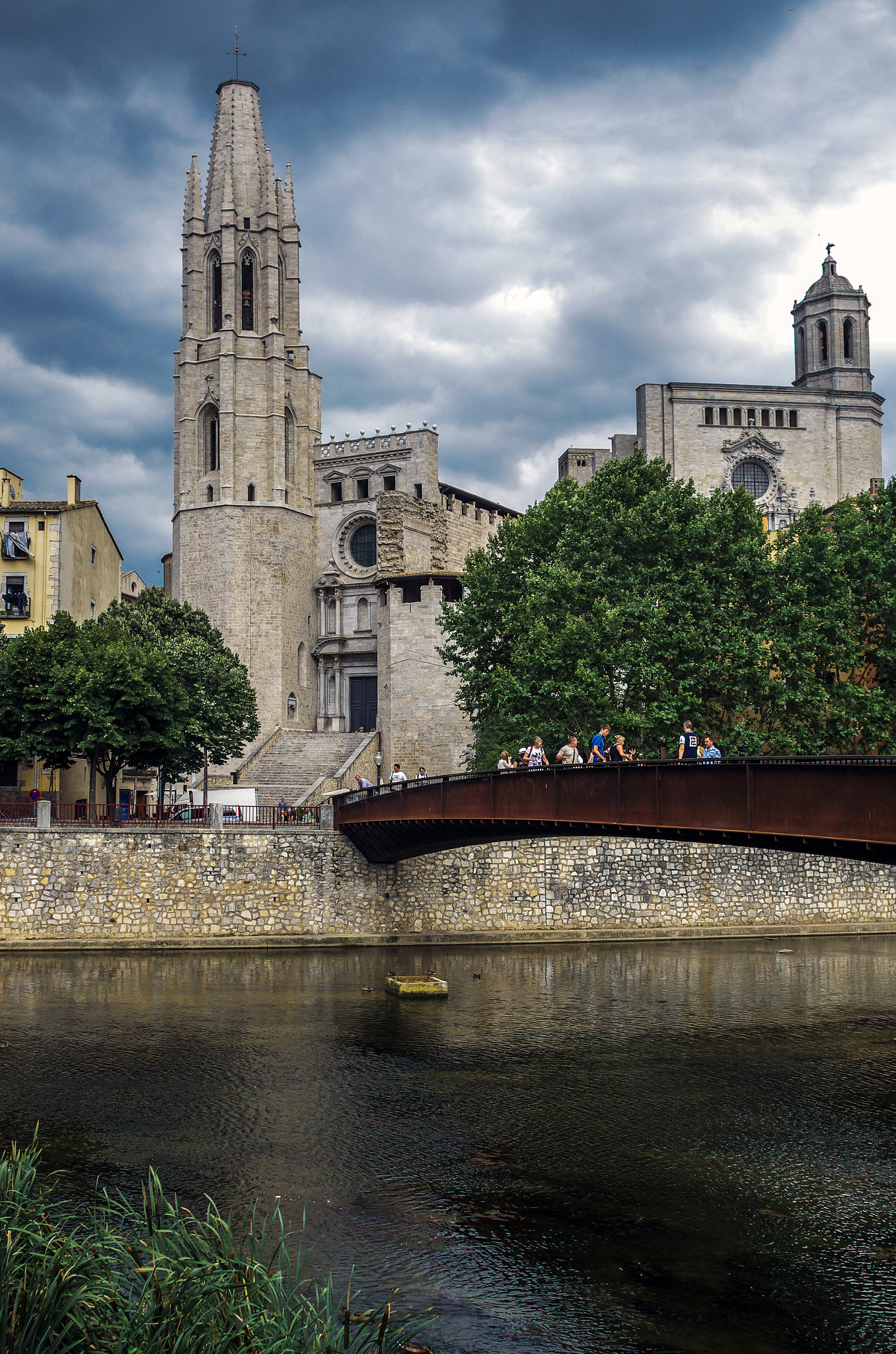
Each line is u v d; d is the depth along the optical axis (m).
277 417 90.75
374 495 93.00
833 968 41.12
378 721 79.19
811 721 48.19
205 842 44.34
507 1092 25.59
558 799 29.00
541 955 43.72
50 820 43.41
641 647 44.72
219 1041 29.55
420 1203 19.41
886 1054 28.98
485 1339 14.90
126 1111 23.97
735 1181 20.53
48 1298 11.41
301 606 92.19
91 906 43.22
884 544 49.75
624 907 48.19
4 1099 24.72
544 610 47.31
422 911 46.56
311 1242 17.75
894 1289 16.48
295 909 45.12
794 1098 25.28
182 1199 19.34
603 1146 22.22
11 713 47.19
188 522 90.50
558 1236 18.17
